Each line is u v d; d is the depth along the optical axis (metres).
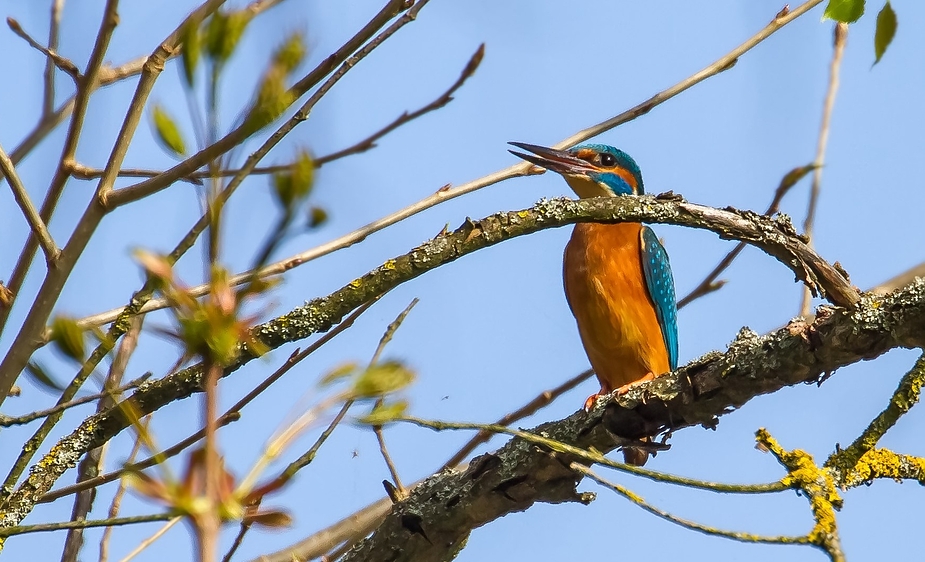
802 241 6.67
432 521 7.74
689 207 6.72
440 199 7.82
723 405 7.09
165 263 2.94
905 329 6.30
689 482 5.57
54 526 4.83
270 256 2.89
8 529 4.80
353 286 6.27
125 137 5.71
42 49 6.33
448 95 5.98
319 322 6.22
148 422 6.09
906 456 6.29
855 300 6.47
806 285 6.68
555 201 6.60
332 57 5.73
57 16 7.39
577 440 7.49
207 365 2.85
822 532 4.99
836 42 9.38
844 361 6.58
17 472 5.88
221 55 2.88
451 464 8.98
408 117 5.77
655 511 5.30
